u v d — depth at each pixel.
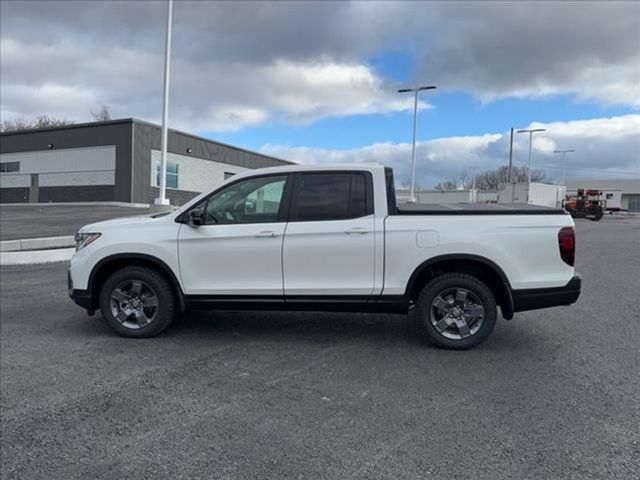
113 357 5.18
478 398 4.19
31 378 4.62
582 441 3.48
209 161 41.06
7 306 7.34
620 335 6.02
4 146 40.06
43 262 11.53
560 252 5.28
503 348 5.50
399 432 3.62
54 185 37.66
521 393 4.29
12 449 3.40
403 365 4.97
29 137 38.81
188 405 4.06
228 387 4.43
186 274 5.59
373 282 5.38
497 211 5.38
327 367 4.91
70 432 3.63
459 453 3.33
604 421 3.78
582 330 6.23
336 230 5.37
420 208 5.56
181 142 38.28
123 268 5.78
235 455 3.32
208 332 6.04
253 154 46.31
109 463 3.23
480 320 5.35
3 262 11.27
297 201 5.52
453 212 5.37
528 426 3.70
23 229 16.61
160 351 5.37
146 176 35.44
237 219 5.61
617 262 12.58
